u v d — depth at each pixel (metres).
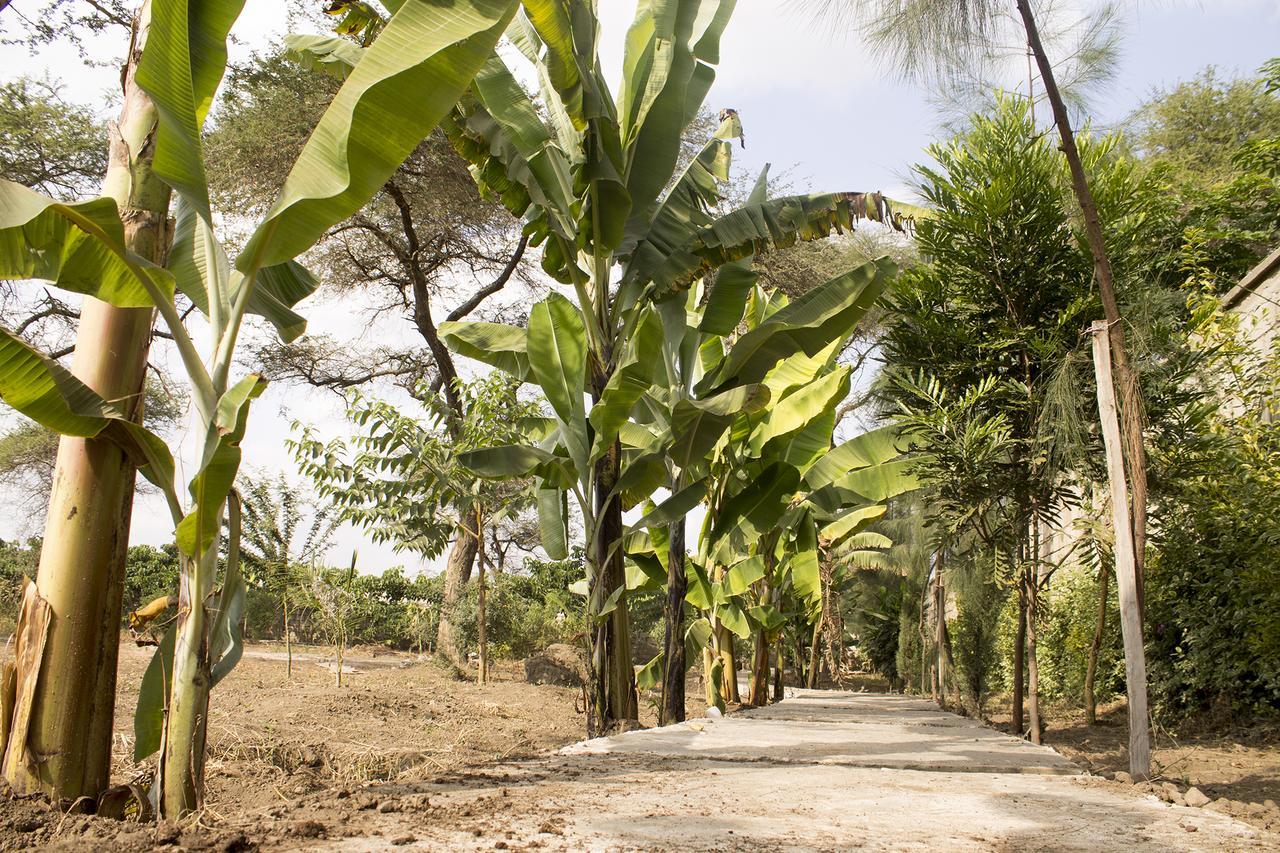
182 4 3.50
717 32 8.46
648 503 9.88
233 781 5.04
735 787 3.76
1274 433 7.39
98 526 3.68
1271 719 7.80
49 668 3.52
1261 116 21.00
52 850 2.41
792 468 8.85
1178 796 3.77
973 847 2.69
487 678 14.09
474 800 3.16
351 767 5.53
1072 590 11.03
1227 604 7.88
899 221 7.82
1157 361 7.03
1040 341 7.05
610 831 2.71
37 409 3.47
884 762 4.91
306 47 6.60
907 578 17.56
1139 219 7.23
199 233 4.22
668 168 7.75
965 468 7.17
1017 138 7.36
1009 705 12.80
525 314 19.44
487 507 13.68
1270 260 9.21
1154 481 6.93
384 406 10.92
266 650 18.31
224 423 3.53
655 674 10.41
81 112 14.24
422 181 16.14
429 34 3.60
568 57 6.13
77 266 3.57
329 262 18.25
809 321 6.99
